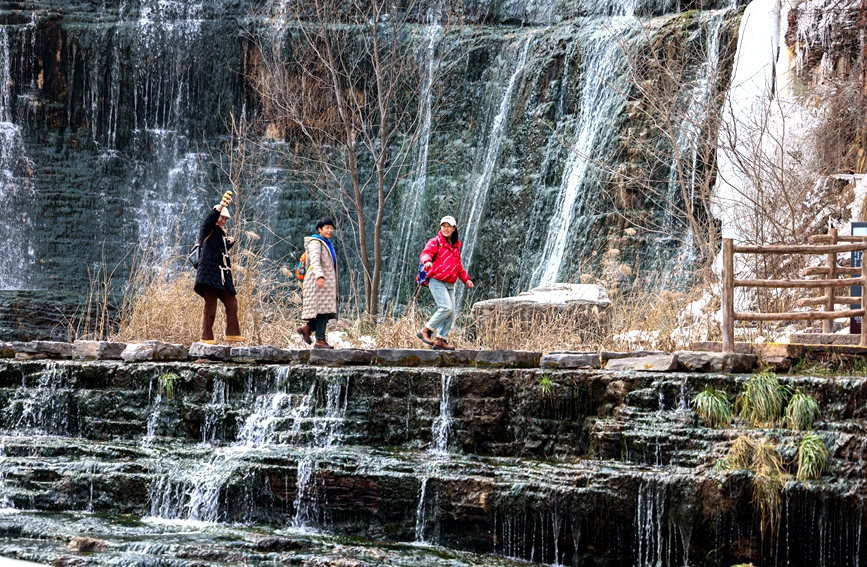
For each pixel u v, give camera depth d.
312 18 30.69
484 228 28.59
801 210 16.17
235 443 12.65
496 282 28.03
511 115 28.91
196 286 13.86
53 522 10.79
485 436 11.75
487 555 10.36
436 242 12.98
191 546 9.68
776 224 16.02
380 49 28.69
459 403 11.88
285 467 11.20
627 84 26.08
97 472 11.84
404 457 11.28
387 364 12.84
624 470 10.12
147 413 13.18
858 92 18.19
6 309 24.30
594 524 10.06
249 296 16.59
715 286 15.78
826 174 17.52
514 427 11.66
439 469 10.89
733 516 9.59
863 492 9.23
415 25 30.33
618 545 10.04
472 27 30.50
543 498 10.17
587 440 11.15
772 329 14.31
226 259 14.02
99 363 13.69
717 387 10.57
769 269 15.44
